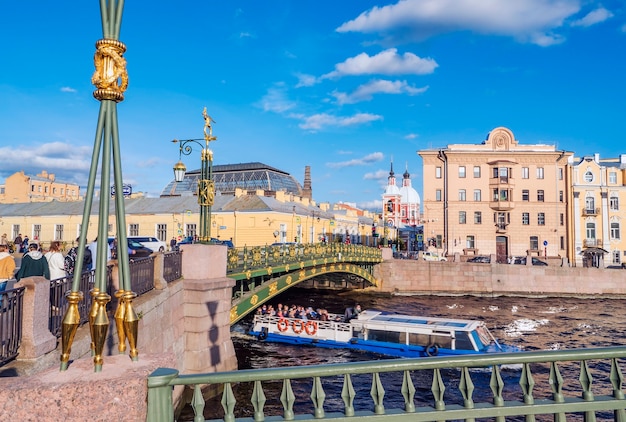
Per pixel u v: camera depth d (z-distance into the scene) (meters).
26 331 6.08
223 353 14.75
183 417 13.16
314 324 23.67
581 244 55.06
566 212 55.78
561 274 42.25
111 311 9.23
